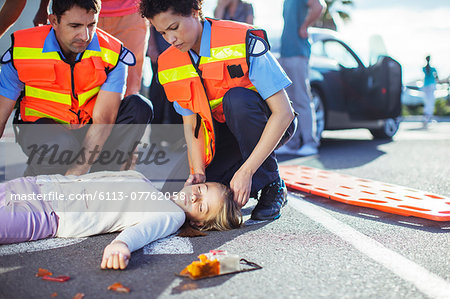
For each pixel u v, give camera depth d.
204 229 3.17
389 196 3.87
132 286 2.21
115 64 3.52
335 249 2.72
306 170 5.23
